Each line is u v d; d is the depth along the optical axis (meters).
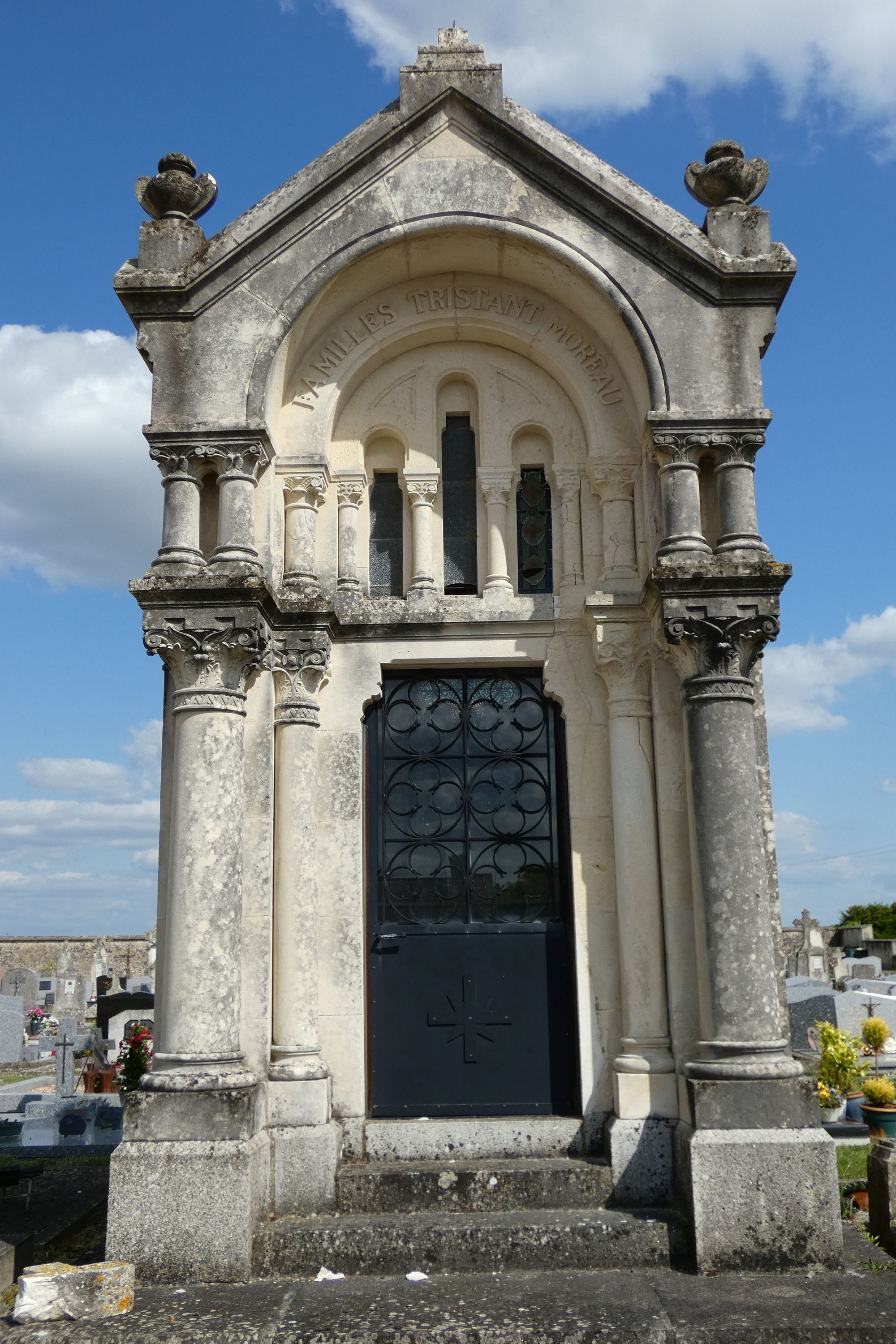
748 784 6.73
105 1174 9.32
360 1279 6.11
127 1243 6.02
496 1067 7.51
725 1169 6.12
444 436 8.52
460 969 7.65
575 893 7.48
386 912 7.76
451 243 7.79
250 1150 6.21
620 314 7.46
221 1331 5.27
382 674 8.00
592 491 8.08
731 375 7.34
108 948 42.69
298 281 7.51
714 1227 6.07
